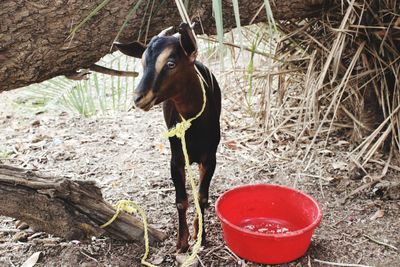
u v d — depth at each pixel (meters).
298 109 2.53
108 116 3.10
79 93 2.96
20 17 1.72
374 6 2.14
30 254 1.87
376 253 1.86
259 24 2.42
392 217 2.06
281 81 2.60
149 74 1.46
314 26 2.31
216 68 2.96
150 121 3.03
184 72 1.52
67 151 2.69
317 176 2.36
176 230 2.01
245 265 1.81
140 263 1.83
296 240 1.75
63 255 1.85
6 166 1.77
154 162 2.57
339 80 2.37
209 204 2.17
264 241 1.74
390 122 2.28
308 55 2.41
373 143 2.45
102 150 2.70
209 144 1.76
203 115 1.69
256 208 2.05
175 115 1.73
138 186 2.34
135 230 1.90
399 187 2.18
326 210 2.12
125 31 1.86
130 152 2.68
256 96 2.94
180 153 1.74
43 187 1.75
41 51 1.79
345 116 2.61
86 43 1.83
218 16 1.32
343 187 2.26
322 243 1.92
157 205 2.19
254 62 2.79
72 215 1.80
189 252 1.86
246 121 2.87
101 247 1.90
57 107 3.20
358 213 2.09
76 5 1.76
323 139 2.62
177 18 1.89
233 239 1.81
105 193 2.28
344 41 2.10
